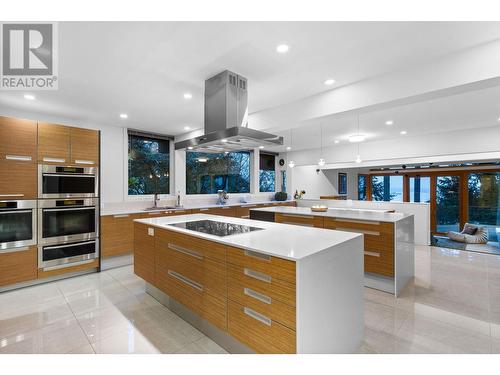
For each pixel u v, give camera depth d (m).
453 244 6.09
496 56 2.01
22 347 1.92
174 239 2.33
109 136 4.66
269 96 3.25
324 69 2.51
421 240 5.42
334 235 2.00
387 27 1.85
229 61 2.35
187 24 1.80
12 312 2.49
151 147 5.39
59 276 3.42
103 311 2.50
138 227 2.90
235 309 1.74
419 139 5.70
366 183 10.49
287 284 1.43
